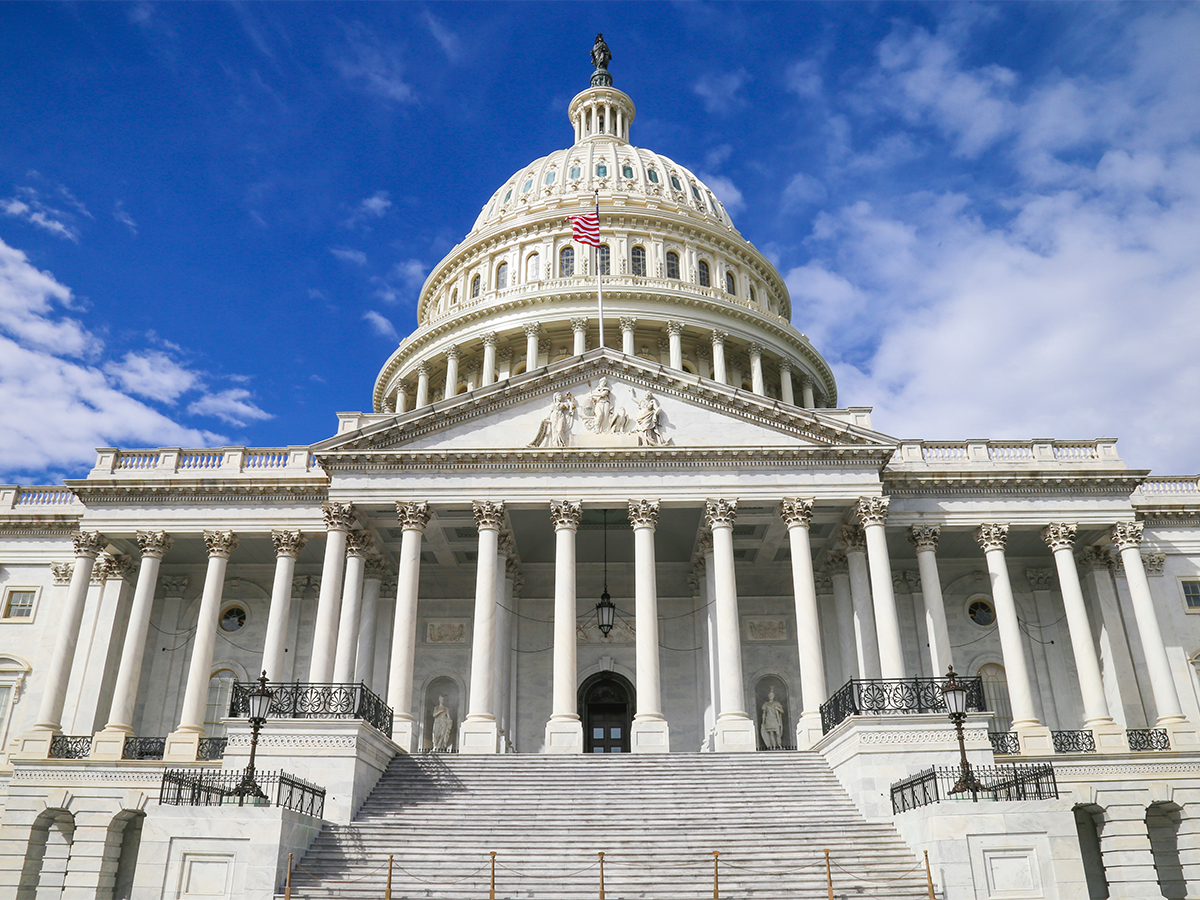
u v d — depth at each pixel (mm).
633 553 51250
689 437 42812
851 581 43906
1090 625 47188
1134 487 45062
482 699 38344
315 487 44781
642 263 73625
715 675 43875
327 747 31031
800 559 40812
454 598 51375
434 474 42094
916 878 25125
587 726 50406
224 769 30828
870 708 34094
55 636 46969
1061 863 24516
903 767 31391
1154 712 43812
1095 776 39250
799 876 25344
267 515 44969
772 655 50219
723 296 71438
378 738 33031
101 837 38250
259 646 49406
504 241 75688
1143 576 43844
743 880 25125
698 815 30031
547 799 31344
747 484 41969
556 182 79812
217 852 24344
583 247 72750
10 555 48531
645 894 24500
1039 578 49875
